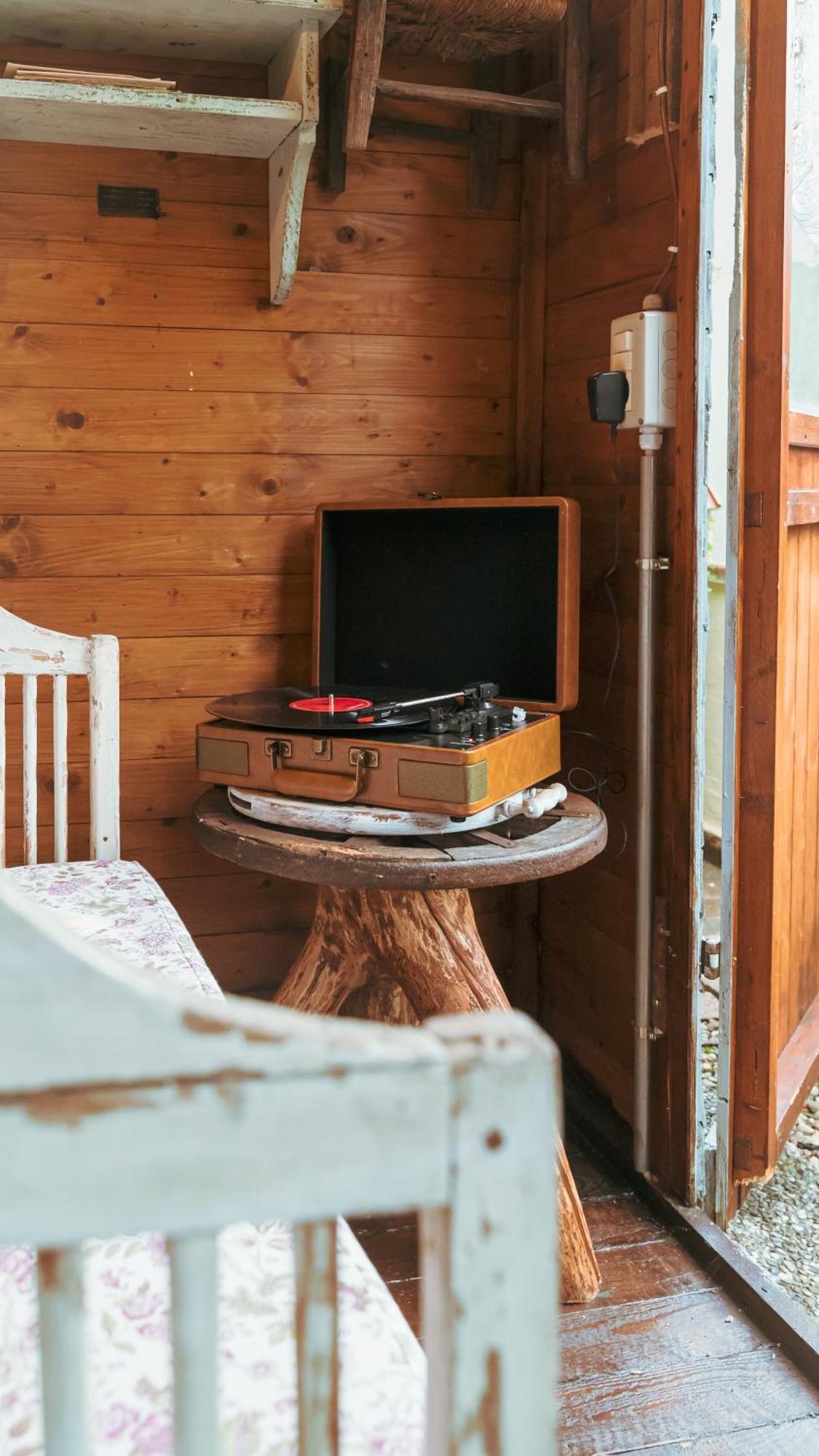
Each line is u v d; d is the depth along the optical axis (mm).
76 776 2352
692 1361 1724
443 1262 464
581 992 2477
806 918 2477
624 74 2123
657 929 2080
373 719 1787
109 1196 427
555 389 2465
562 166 2258
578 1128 2367
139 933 1459
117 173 2246
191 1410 453
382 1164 447
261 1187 438
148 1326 734
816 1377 1675
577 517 2088
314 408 2430
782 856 2242
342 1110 441
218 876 2471
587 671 2387
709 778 3514
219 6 1949
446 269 2482
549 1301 468
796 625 2193
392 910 1846
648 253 2068
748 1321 1813
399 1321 787
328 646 2393
